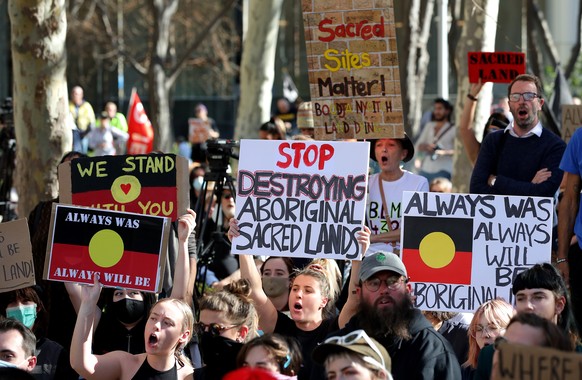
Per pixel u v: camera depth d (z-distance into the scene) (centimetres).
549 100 3700
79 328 1686
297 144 1948
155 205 1956
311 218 1925
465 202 1908
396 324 1544
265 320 1912
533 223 1900
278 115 4925
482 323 1670
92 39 9488
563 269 2061
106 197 1969
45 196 3030
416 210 1912
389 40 2133
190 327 1667
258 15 4634
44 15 2981
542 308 1603
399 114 2142
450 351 1559
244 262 1933
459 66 3844
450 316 1994
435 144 4284
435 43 8906
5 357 1655
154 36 7025
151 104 7062
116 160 1975
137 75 10656
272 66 4706
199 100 10925
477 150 2712
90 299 1722
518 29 9125
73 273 1788
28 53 2988
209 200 2597
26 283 1916
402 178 2217
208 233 2653
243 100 4703
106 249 1789
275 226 1933
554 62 5712
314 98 2177
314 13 2158
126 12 9444
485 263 1898
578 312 2033
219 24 9444
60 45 3020
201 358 1903
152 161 1962
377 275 1573
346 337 1325
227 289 1739
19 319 1950
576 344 1608
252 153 1956
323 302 1825
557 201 2344
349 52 2152
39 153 3025
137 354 1747
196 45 7150
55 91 3028
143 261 1786
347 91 2161
